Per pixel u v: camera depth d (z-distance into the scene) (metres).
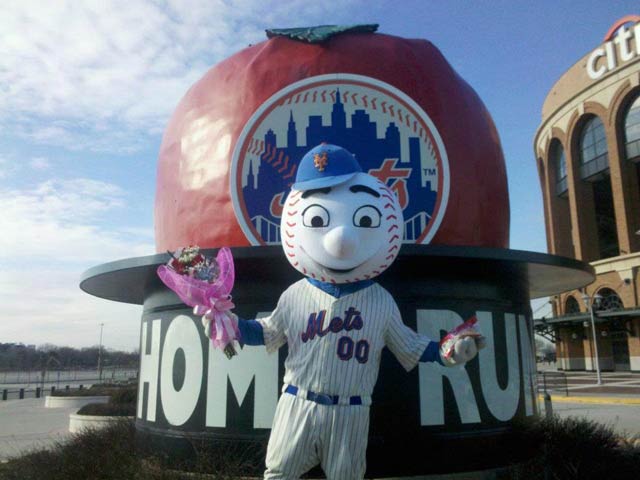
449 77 5.02
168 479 4.02
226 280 2.62
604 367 26.06
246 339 2.75
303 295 2.79
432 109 4.70
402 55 4.87
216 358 4.42
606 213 32.00
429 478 4.34
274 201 4.50
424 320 4.37
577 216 27.06
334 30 4.93
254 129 4.64
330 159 2.78
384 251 2.75
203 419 4.39
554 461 4.64
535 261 4.39
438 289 4.46
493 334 4.66
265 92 4.73
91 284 5.35
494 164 5.04
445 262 4.40
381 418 4.16
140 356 5.23
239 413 4.28
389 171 4.52
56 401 15.96
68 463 4.80
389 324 2.77
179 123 5.23
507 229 5.24
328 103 4.62
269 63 4.86
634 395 14.14
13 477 4.95
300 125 4.59
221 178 4.66
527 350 5.03
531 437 4.78
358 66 4.73
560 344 29.38
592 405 12.40
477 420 4.42
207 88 5.12
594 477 4.53
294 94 4.67
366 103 4.63
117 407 10.66
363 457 2.65
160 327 4.84
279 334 2.83
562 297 28.55
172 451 4.50
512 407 4.69
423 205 4.51
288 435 2.61
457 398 4.36
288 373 2.75
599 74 25.56
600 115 25.55
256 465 4.16
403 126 4.60
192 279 2.59
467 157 4.76
